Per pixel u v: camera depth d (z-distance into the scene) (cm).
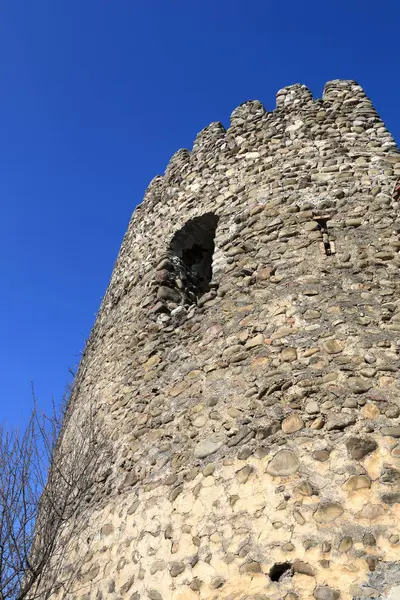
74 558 579
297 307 580
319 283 596
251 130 819
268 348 557
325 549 412
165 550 486
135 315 766
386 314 551
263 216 696
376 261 604
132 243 909
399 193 654
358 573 395
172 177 895
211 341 616
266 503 453
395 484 428
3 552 555
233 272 664
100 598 512
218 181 801
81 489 636
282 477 460
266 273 634
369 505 423
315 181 706
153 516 519
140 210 956
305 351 535
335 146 741
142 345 707
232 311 622
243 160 791
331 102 805
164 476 541
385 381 493
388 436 455
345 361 513
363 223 645
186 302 766
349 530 415
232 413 530
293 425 486
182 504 503
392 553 398
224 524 462
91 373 810
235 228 711
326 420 478
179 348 652
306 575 407
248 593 418
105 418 689
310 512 433
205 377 586
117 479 597
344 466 447
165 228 840
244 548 439
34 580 552
